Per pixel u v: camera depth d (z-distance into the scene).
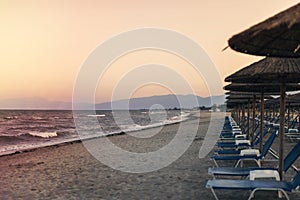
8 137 24.00
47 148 14.27
